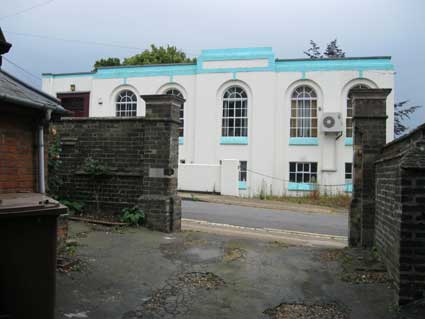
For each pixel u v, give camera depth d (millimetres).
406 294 4867
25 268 3461
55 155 9055
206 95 21297
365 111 7840
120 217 9422
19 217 3426
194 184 19141
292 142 20422
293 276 6094
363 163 7840
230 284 5684
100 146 9742
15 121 5539
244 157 20812
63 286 5129
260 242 8477
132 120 9500
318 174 20141
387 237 6160
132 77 22500
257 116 20641
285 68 20547
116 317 4438
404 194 4867
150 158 9258
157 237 8297
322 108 20125
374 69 19594
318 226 11992
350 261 6836
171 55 33125
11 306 3416
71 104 23891
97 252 6777
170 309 4758
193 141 21594
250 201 17219
